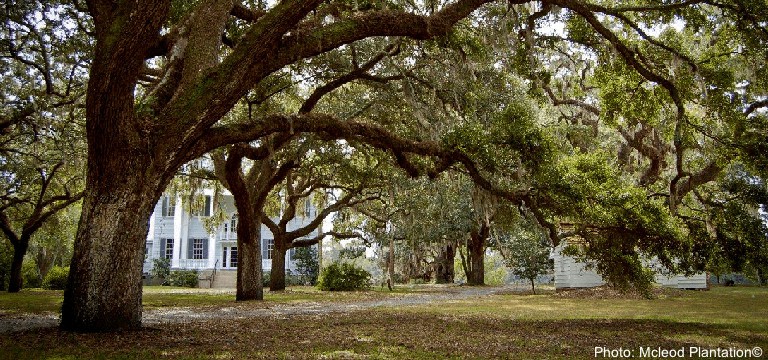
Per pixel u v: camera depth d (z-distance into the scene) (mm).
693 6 13266
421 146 11227
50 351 6535
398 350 7039
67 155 18125
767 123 13203
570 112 20641
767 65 13008
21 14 13133
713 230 10953
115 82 7473
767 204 12719
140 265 8430
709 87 13312
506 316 12453
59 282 30469
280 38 8562
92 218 8086
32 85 15586
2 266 30281
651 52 13727
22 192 25641
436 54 13797
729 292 23250
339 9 12102
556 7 12133
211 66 8773
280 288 27000
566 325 10273
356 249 40062
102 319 8008
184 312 13555
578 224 11438
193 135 8234
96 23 9000
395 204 23688
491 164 10992
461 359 6375
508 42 12609
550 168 10859
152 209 8516
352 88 18281
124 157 7977
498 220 14250
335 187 24500
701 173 16594
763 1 11312
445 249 41375
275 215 28797
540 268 25984
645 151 19156
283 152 19578
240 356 6414
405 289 31891
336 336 8508
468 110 13922
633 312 13414
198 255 40375
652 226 10492
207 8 9078
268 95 15734
